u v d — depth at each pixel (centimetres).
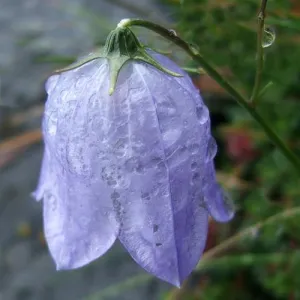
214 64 7
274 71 7
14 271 9
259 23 5
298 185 7
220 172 8
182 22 7
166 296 8
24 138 9
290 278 7
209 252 6
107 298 8
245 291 7
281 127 7
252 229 6
